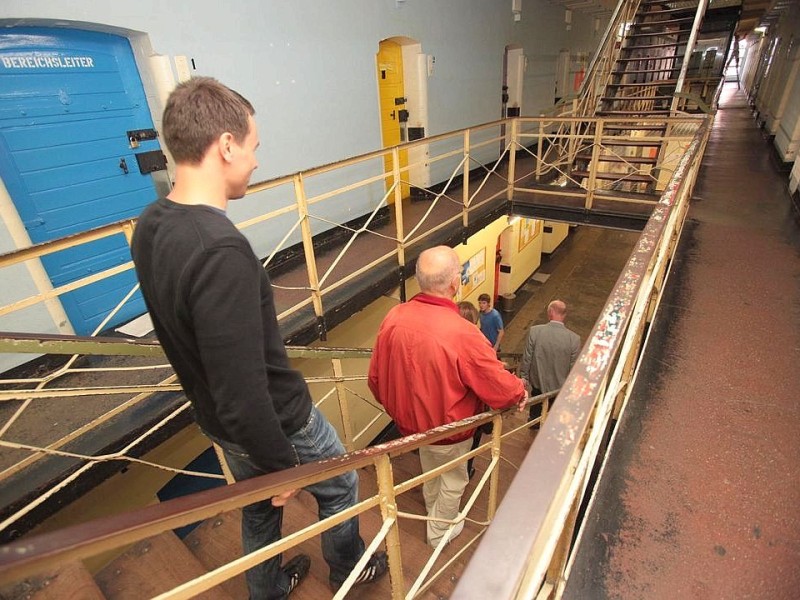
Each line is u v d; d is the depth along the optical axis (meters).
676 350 1.88
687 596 1.00
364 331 4.30
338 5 3.98
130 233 1.84
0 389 2.30
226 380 0.78
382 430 4.56
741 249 2.92
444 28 5.41
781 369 1.73
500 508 0.47
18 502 1.60
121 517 0.48
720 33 9.28
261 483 0.67
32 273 2.56
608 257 9.32
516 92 7.65
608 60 6.06
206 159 0.83
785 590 1.00
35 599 1.28
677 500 1.22
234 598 1.52
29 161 2.55
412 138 5.55
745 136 7.85
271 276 3.62
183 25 2.95
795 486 1.25
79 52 2.66
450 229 4.41
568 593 1.02
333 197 4.44
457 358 1.58
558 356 3.29
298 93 3.82
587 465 0.68
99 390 1.42
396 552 1.15
